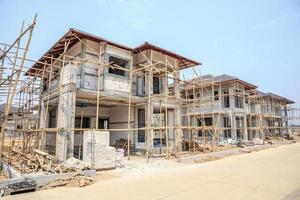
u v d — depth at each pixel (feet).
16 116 56.90
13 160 38.32
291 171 31.42
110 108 61.62
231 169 33.50
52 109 51.60
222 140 81.87
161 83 57.57
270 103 124.36
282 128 128.77
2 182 22.24
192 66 64.44
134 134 54.24
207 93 91.25
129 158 43.27
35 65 52.75
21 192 20.92
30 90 52.90
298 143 100.53
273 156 50.08
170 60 59.36
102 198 19.17
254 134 105.70
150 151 47.50
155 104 52.75
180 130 55.83
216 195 19.93
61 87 39.52
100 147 32.73
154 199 18.88
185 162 40.68
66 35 42.86
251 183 24.44
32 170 29.35
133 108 55.42
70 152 35.55
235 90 88.63
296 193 20.36
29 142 50.60
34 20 26.11
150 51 53.42
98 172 31.09
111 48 48.01
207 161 42.86
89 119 57.11
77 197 19.45
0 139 28.63
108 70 47.83
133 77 53.88
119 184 24.30
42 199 18.92
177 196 19.69
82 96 44.98
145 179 26.86
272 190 21.47
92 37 44.39
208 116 88.43
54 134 47.83
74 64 38.96
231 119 83.25
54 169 27.89
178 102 57.67
